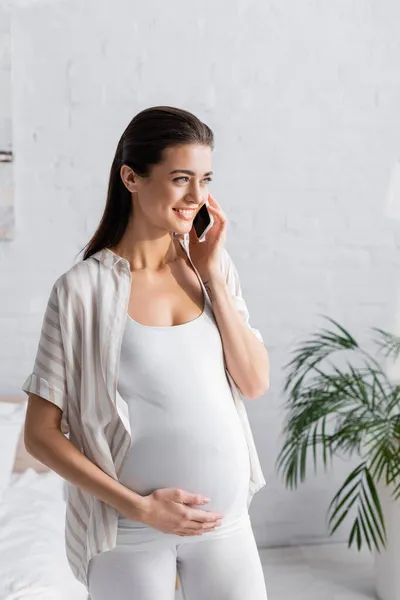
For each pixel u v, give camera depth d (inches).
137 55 133.4
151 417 65.4
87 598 86.5
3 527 92.0
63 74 132.3
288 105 137.9
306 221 140.6
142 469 65.4
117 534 65.9
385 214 142.6
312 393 124.1
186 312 68.7
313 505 144.9
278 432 142.6
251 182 138.6
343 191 141.1
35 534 90.8
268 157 138.6
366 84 139.6
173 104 135.0
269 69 136.9
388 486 120.6
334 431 134.3
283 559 139.2
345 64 138.6
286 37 136.7
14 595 77.5
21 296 135.2
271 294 141.0
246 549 68.0
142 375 65.2
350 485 145.4
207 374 67.1
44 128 132.9
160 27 133.5
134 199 68.0
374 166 141.4
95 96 133.2
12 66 130.7
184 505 64.1
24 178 133.3
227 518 67.4
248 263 139.9
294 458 124.0
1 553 85.7
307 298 141.9
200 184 66.1
